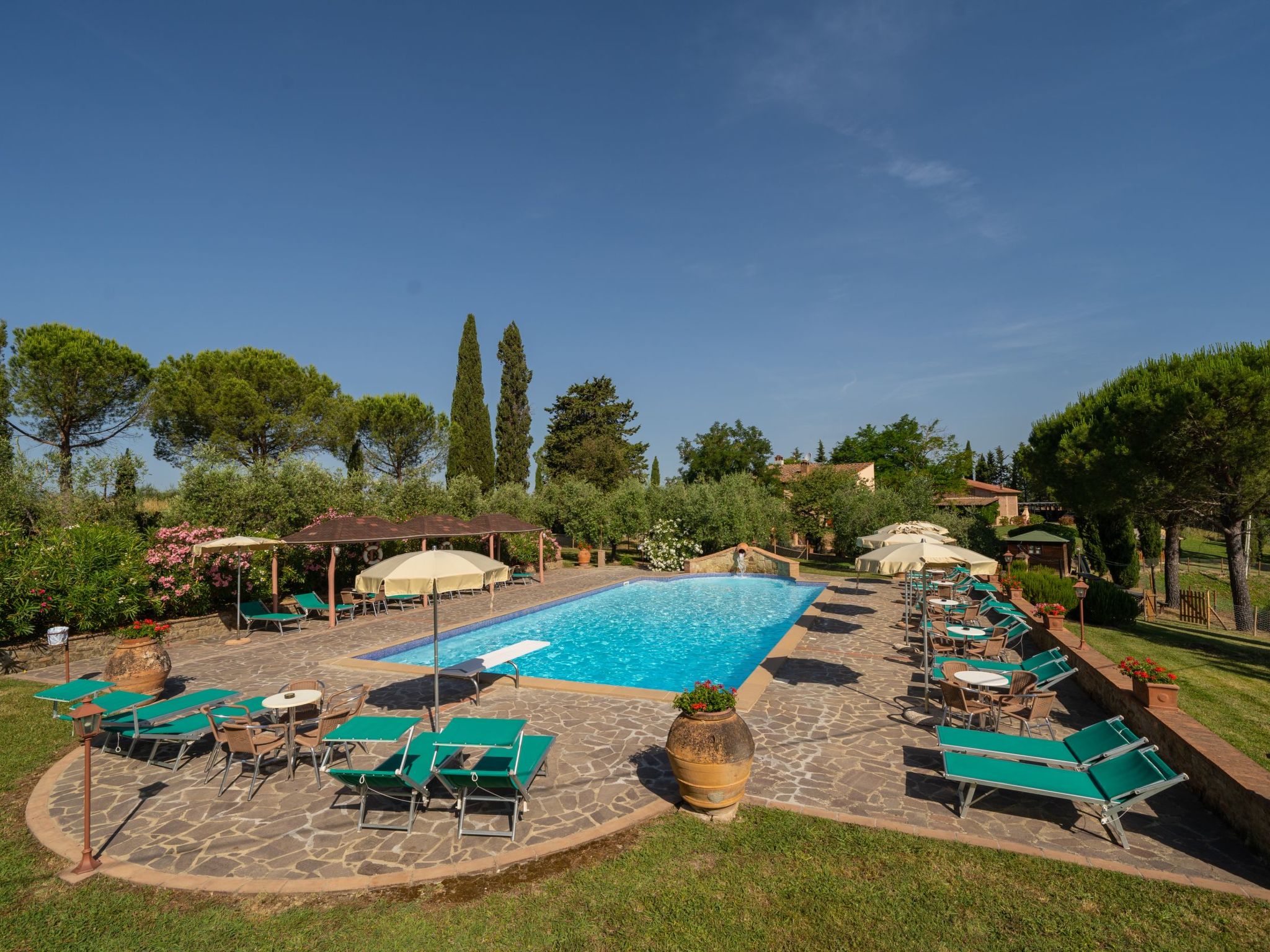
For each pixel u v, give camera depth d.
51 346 23.59
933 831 5.82
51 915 4.71
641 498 32.72
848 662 12.22
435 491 26.44
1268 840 5.25
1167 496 16.95
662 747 7.86
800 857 5.40
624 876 5.13
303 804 6.45
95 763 7.51
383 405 37.47
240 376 31.02
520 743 6.82
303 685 8.30
